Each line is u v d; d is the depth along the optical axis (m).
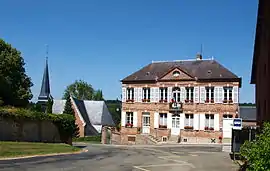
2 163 20.25
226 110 50.50
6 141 31.48
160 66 56.69
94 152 31.09
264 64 25.16
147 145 46.06
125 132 54.81
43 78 73.19
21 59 50.00
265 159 11.65
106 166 20.89
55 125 38.06
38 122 35.72
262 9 24.91
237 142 27.25
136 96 55.25
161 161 24.80
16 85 49.22
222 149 37.06
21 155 24.61
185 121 52.47
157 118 53.88
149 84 54.69
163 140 52.94
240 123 25.48
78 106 73.75
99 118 76.06
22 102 49.47
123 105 55.88
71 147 32.78
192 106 52.16
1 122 31.86
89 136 66.00
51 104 69.12
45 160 22.77
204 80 51.81
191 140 51.62
